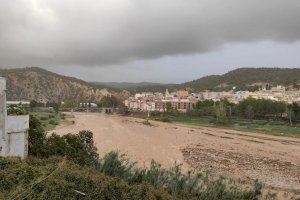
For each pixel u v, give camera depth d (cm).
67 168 2505
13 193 1878
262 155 7306
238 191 3234
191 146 7931
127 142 7681
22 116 3073
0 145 2867
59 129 10075
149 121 15800
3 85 2898
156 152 6556
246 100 17075
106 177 2542
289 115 15012
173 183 2930
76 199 2034
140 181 2986
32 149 3259
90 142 3756
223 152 7319
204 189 3080
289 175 5422
